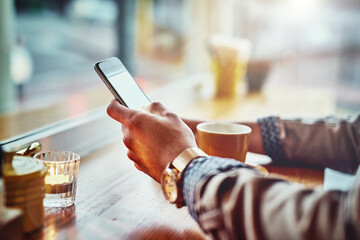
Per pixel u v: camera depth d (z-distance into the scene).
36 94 3.40
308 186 0.80
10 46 2.31
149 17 3.66
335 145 0.88
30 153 0.66
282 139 0.90
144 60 3.50
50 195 0.67
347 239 0.42
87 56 7.21
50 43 8.08
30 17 9.86
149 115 0.64
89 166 0.91
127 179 0.83
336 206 0.44
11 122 1.53
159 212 0.68
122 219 0.65
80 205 0.69
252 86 2.06
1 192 0.52
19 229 0.52
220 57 1.90
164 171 0.60
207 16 2.34
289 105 1.74
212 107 1.67
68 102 2.03
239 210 0.47
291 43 3.12
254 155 0.97
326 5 3.51
